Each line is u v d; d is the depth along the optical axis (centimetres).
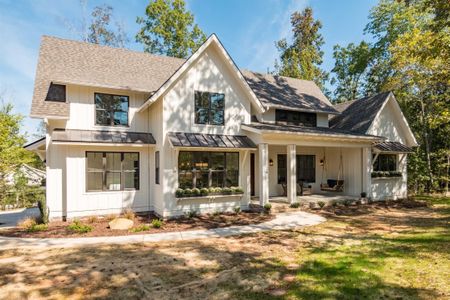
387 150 1683
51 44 1401
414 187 2184
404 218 1202
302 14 3344
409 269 600
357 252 726
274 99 1675
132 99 1350
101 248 791
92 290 525
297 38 3391
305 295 491
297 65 3262
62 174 1205
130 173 1325
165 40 2958
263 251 752
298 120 1755
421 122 2158
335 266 625
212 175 1294
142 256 717
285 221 1134
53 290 526
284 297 486
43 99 1180
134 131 1350
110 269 627
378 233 941
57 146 1199
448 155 2036
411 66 1925
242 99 1398
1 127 1909
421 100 2070
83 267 640
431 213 1317
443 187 2186
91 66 1361
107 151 1263
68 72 1254
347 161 1736
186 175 1238
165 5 2859
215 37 1276
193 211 1232
